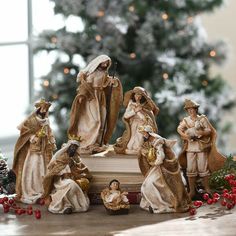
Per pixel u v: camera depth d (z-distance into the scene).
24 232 2.86
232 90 5.97
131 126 3.38
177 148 5.56
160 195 3.14
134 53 5.61
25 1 7.11
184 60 5.76
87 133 3.43
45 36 5.65
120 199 3.11
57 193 3.15
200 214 3.10
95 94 3.41
